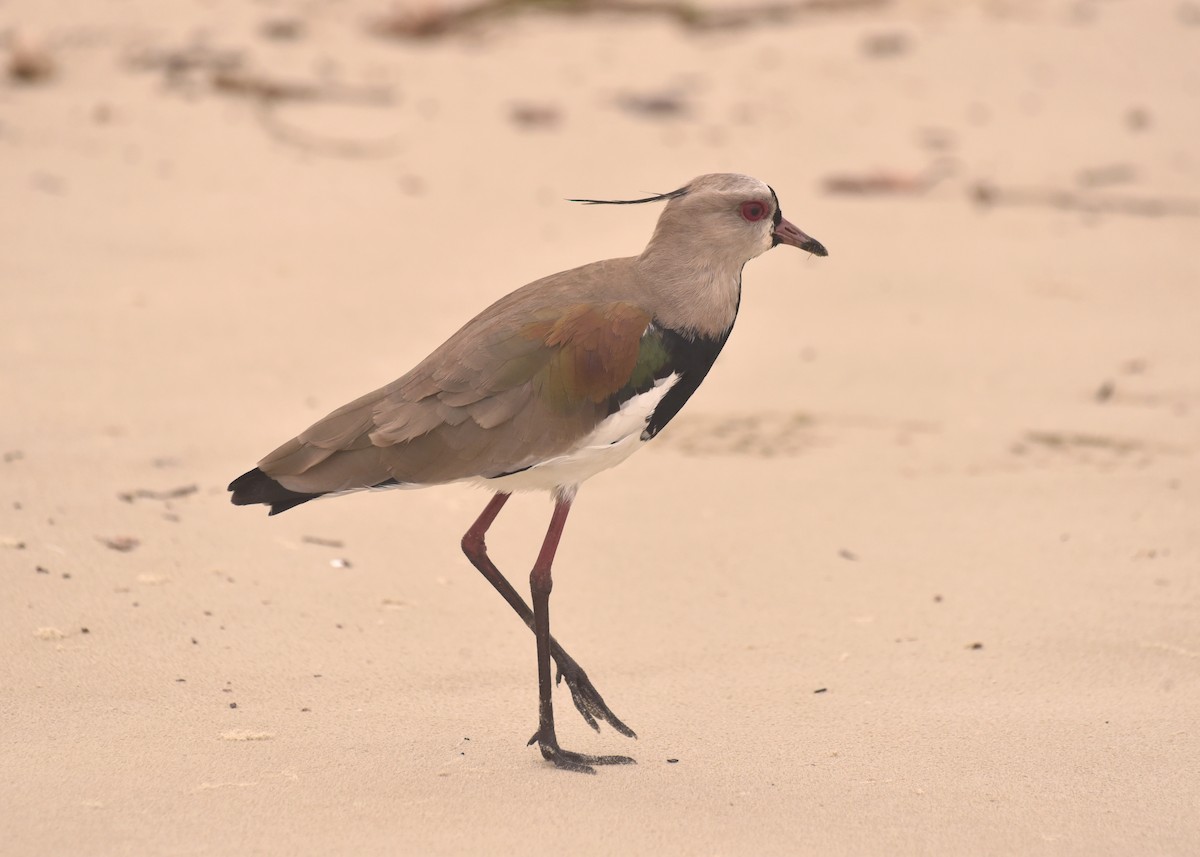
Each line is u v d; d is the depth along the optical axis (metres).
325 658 11.48
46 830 8.69
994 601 12.95
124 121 26.61
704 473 15.95
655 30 36.06
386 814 9.06
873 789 9.66
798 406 17.98
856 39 35.62
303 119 28.11
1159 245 24.33
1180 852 8.91
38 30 30.48
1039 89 32.94
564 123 29.36
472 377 9.94
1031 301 21.83
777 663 11.78
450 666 11.52
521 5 36.72
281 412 16.45
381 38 34.03
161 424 15.88
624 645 12.07
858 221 25.39
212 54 30.09
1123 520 14.70
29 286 19.70
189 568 12.79
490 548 13.89
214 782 9.40
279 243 22.31
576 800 9.36
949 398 18.25
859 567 13.67
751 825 9.12
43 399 16.23
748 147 28.73
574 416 9.96
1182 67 34.41
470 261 22.17
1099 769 9.99
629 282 10.41
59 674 10.85
